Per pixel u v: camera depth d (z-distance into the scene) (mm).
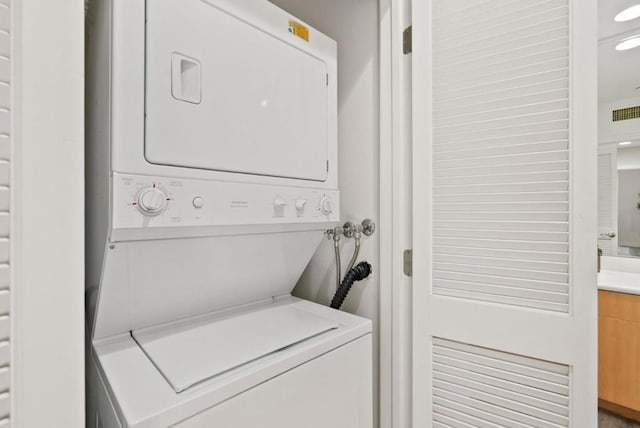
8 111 552
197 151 1261
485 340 1680
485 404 1686
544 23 1507
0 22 542
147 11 1134
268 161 1522
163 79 1170
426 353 1859
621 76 3350
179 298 1521
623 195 3465
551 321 1510
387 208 2016
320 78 1815
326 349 1427
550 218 1508
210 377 1096
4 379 544
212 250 1457
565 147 1467
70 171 628
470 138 1710
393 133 1981
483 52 1666
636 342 2887
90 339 1424
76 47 641
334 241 2230
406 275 1962
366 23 2135
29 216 575
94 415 1324
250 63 1457
